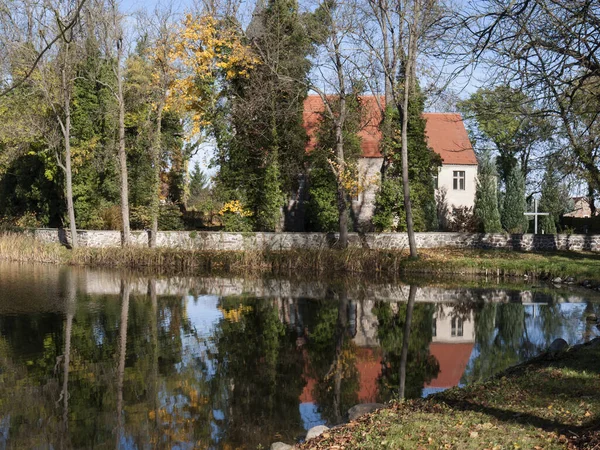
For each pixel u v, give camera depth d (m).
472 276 26.47
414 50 25.84
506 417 7.09
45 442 8.42
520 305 19.28
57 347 13.68
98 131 35.09
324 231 33.81
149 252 29.47
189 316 17.55
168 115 37.41
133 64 34.62
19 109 31.50
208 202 33.38
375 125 34.81
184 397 10.35
